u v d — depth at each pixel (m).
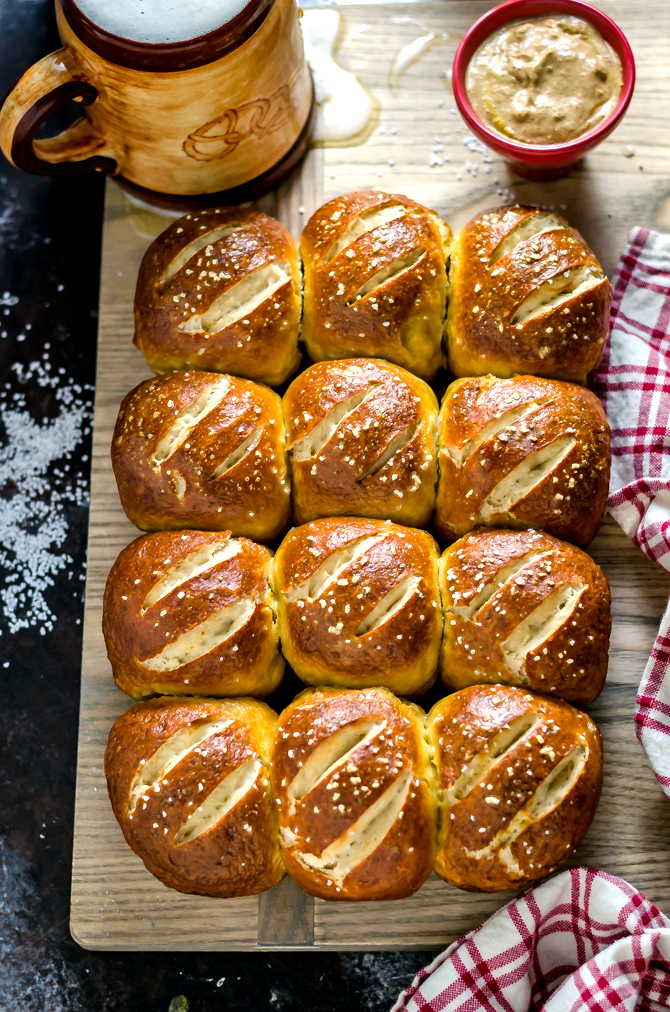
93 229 0.79
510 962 0.67
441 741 0.66
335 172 0.76
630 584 0.72
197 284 0.69
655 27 0.76
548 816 0.64
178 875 0.66
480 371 0.70
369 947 0.69
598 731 0.67
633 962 0.66
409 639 0.66
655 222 0.75
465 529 0.69
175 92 0.66
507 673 0.66
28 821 0.74
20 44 0.80
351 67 0.77
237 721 0.66
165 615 0.66
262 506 0.68
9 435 0.77
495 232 0.70
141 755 0.66
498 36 0.71
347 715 0.65
